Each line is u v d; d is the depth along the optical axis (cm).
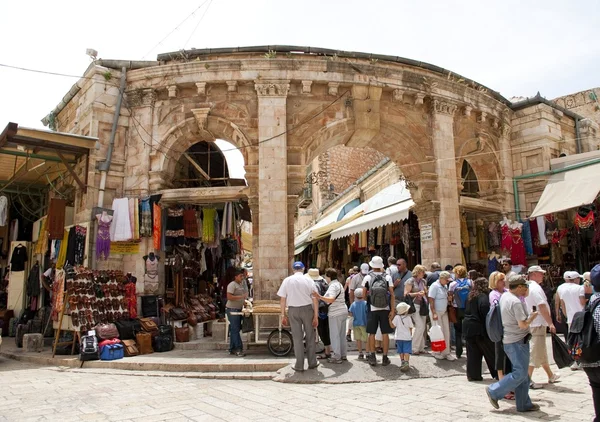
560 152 1619
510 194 1569
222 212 1459
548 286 1283
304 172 1255
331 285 880
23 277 1488
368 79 1313
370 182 2191
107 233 1192
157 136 1280
